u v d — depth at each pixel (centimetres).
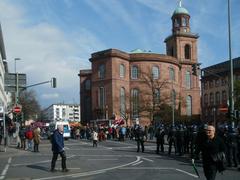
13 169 1941
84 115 11025
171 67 10400
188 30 11312
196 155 1069
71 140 5809
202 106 11719
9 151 3209
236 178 1518
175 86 10400
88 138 5859
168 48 11519
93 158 2573
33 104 11175
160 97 7488
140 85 9794
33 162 2317
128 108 9212
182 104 9294
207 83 11494
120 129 5222
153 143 4600
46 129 7306
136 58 10044
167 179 1508
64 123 6100
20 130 3616
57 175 1700
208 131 1034
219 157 1027
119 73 9788
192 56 11212
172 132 2858
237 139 1948
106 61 9750
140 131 3144
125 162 2270
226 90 10475
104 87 9744
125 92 9862
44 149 3600
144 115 7719
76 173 1764
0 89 8894
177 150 2852
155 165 2078
